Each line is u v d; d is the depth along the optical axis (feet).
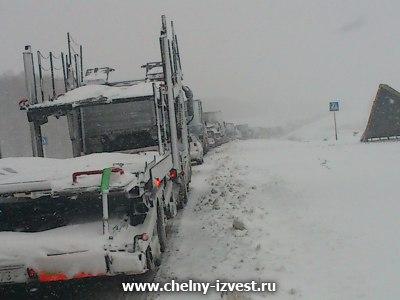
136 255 17.30
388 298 16.21
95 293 21.16
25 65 32.01
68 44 37.68
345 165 46.88
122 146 30.78
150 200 21.34
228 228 29.09
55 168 21.13
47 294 21.54
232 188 42.57
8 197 19.45
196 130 95.66
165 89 31.30
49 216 21.25
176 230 30.81
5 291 21.12
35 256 17.37
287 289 18.49
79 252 17.34
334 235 24.04
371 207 28.25
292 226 27.58
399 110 75.46
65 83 37.37
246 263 22.47
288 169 49.16
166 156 28.09
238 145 105.70
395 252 20.25
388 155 51.70
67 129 32.48
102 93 30.66
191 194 44.65
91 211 21.56
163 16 31.45
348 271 19.22
